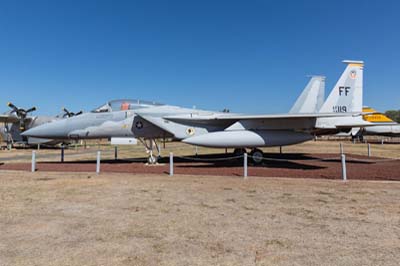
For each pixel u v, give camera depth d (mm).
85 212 5039
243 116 11867
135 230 4133
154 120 12031
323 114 11531
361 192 6703
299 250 3453
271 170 10758
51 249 3465
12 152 23016
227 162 13875
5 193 6551
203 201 5828
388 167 11789
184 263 3096
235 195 6371
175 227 4266
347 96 14773
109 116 12328
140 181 8164
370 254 3344
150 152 13211
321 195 6383
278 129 12836
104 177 8930
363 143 37688
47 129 12016
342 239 3809
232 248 3506
